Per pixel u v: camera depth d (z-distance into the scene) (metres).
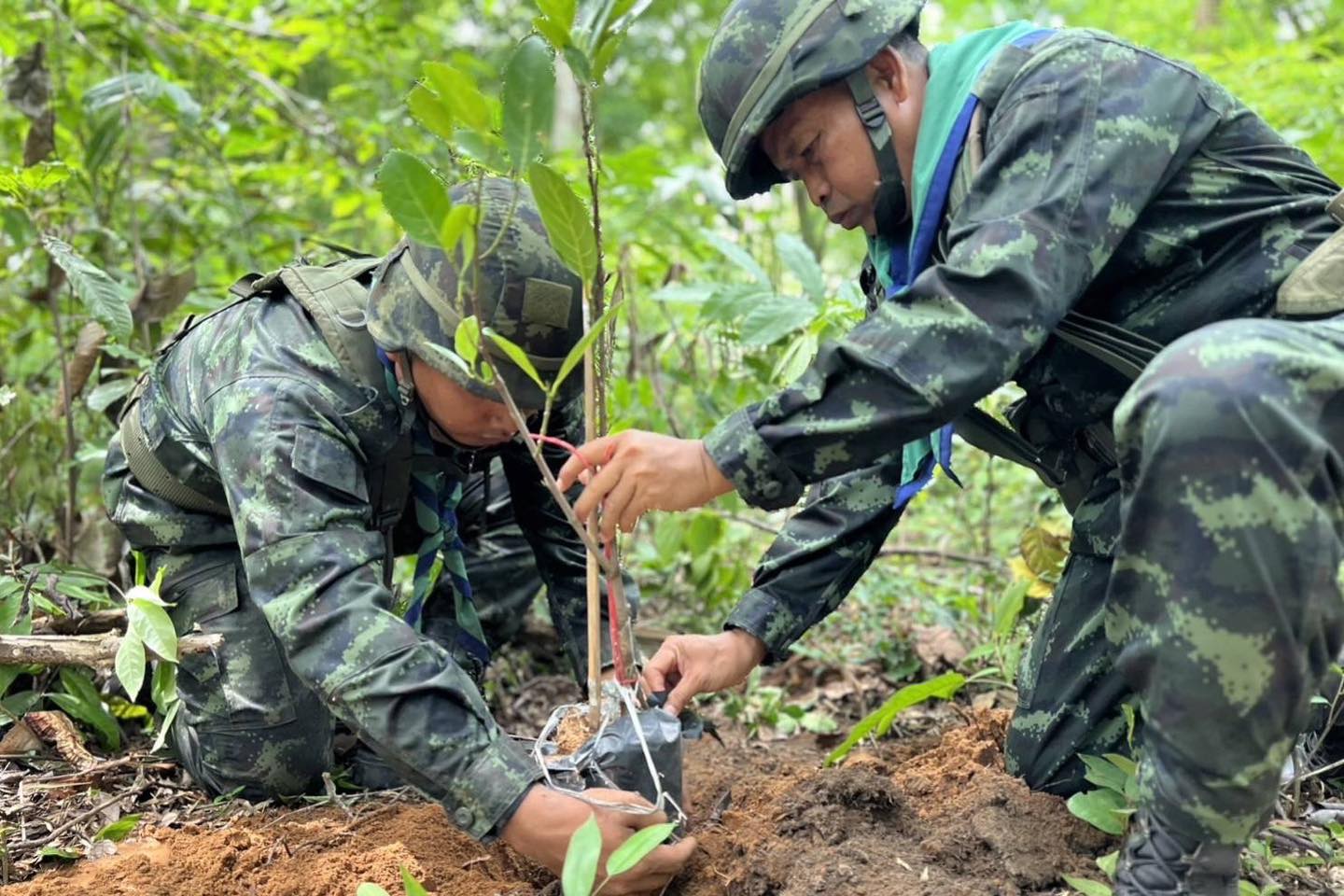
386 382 2.28
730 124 2.09
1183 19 9.57
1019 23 2.12
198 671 2.58
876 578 3.81
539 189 1.79
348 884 2.08
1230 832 1.71
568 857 1.71
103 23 4.61
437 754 1.99
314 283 2.38
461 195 2.14
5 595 2.81
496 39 9.00
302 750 2.59
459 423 2.29
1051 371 2.22
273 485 2.15
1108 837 2.11
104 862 2.24
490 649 3.24
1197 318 2.04
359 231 5.57
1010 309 1.82
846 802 2.21
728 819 2.33
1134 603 1.71
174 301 3.76
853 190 2.14
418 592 2.53
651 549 3.87
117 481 2.71
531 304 2.09
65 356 3.92
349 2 5.21
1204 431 1.60
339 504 2.20
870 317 1.89
